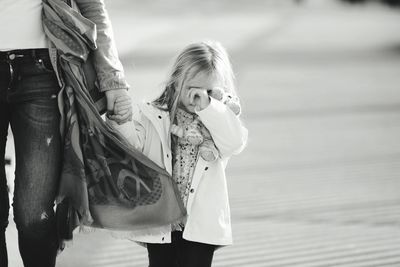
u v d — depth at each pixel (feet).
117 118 14.61
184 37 128.47
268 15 220.64
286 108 57.11
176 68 15.48
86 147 14.32
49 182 14.05
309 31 152.76
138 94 58.39
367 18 211.61
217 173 15.31
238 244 23.58
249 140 43.86
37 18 14.08
